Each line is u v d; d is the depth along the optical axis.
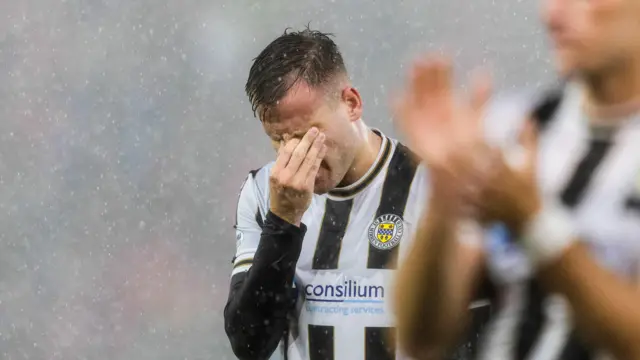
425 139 4.43
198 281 27.42
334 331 10.47
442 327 5.49
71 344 25.67
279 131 9.91
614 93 5.19
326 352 10.53
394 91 4.50
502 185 4.48
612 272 4.83
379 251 10.41
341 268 10.48
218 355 25.22
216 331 25.98
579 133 5.38
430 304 5.39
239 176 30.67
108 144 31.02
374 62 31.11
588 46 4.97
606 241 5.14
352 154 10.11
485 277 5.48
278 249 10.05
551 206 4.71
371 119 25.84
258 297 10.20
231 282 10.98
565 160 5.35
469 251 5.37
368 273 10.41
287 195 9.84
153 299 26.91
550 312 5.32
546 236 4.63
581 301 4.72
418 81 4.43
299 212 9.99
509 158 4.59
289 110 9.73
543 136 5.48
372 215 10.49
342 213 10.58
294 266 10.19
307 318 10.59
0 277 27.72
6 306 26.69
